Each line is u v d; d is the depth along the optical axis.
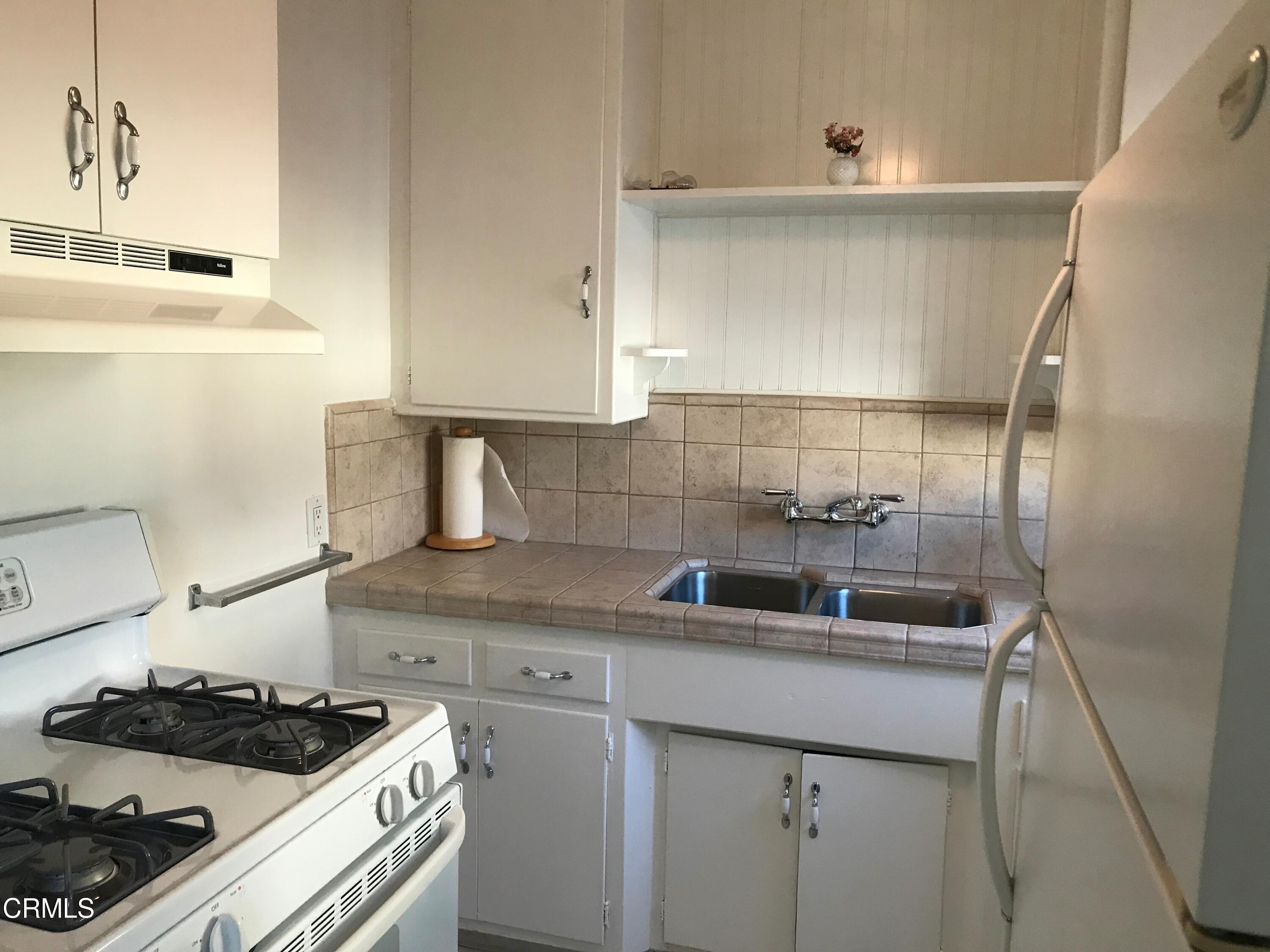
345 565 2.41
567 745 2.20
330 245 2.29
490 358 2.46
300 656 2.25
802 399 2.58
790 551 2.62
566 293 2.38
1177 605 0.56
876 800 2.07
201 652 1.96
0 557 1.41
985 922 1.99
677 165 2.60
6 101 1.19
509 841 2.27
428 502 2.79
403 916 1.35
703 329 2.63
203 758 1.33
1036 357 1.07
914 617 2.40
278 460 2.15
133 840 1.06
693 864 2.23
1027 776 1.14
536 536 2.84
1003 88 2.37
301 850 1.16
